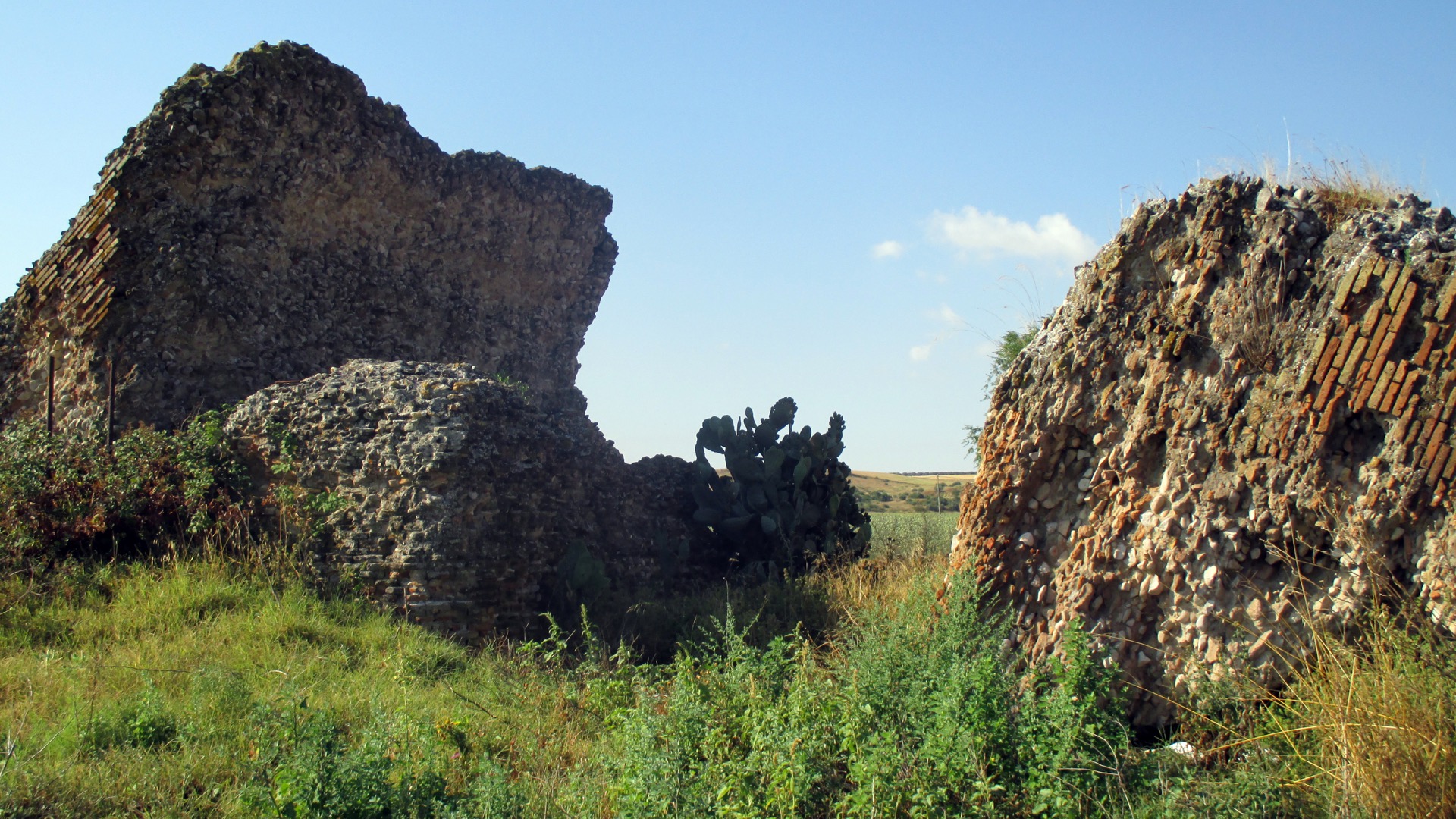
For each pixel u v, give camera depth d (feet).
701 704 18.11
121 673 23.13
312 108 45.39
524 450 34.71
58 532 32.09
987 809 13.62
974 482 23.20
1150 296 21.54
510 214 56.59
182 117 40.47
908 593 24.94
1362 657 16.61
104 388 38.58
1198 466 20.13
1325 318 19.08
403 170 50.08
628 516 44.73
